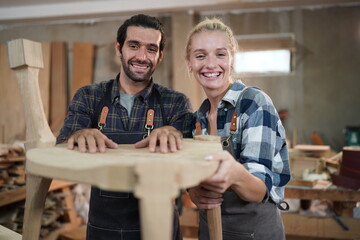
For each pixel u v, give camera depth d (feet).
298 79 17.67
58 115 18.75
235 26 18.04
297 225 8.68
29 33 20.10
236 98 4.75
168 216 2.05
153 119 5.46
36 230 3.57
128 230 5.04
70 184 12.12
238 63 18.06
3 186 9.48
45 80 18.81
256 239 4.71
